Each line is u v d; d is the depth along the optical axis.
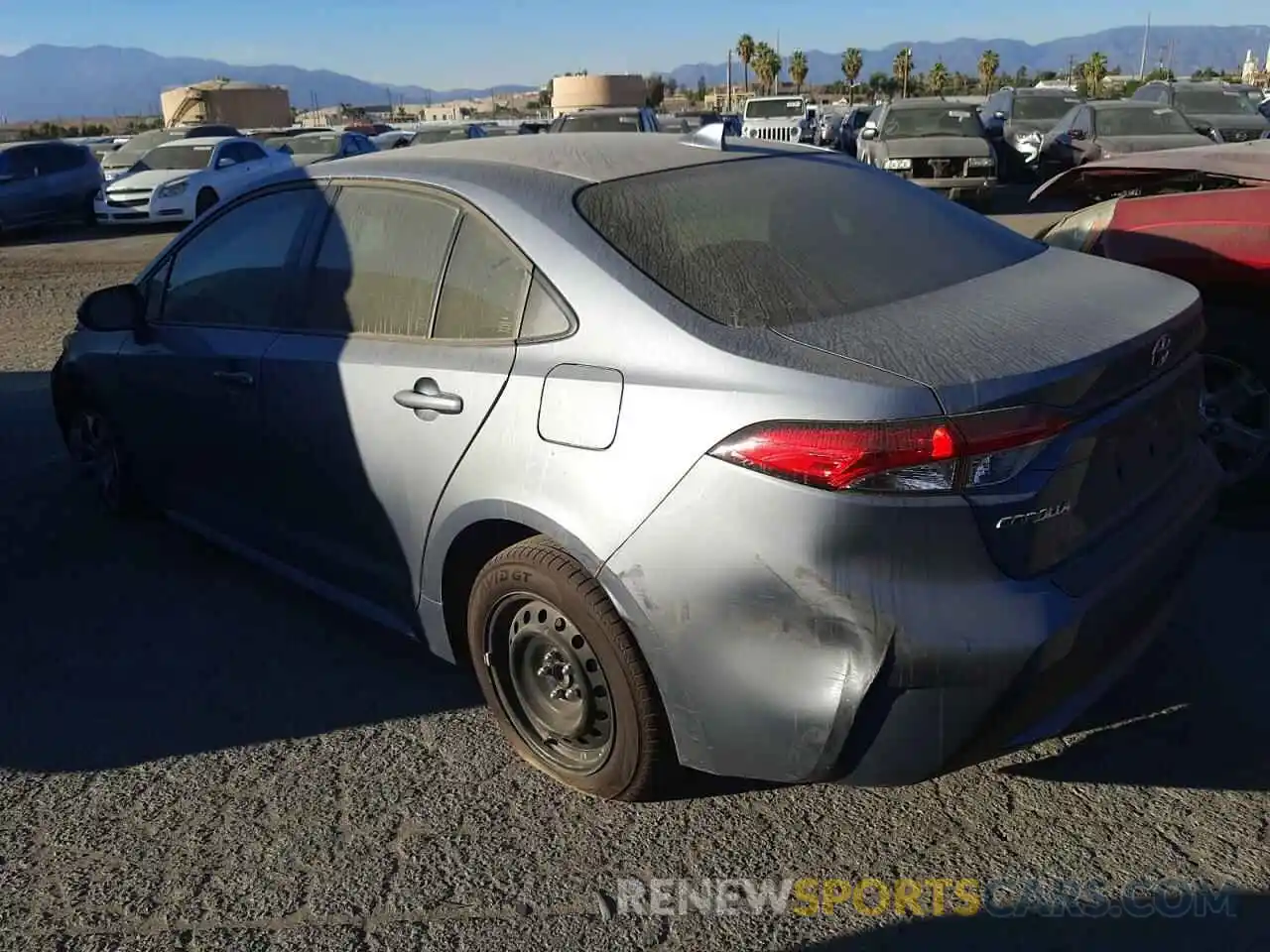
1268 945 2.39
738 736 2.51
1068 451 2.45
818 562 2.34
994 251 3.28
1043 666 2.38
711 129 3.53
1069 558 2.53
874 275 2.93
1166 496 2.91
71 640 3.99
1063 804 2.88
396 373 3.22
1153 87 20.62
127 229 19.62
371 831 2.90
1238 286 4.27
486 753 3.23
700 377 2.52
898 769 2.41
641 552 2.55
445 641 3.29
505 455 2.86
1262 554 4.21
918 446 2.28
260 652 3.88
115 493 5.01
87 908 2.65
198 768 3.21
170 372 4.18
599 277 2.80
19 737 3.39
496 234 3.06
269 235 3.88
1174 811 2.83
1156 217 4.49
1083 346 2.55
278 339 3.71
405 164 3.50
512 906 2.61
